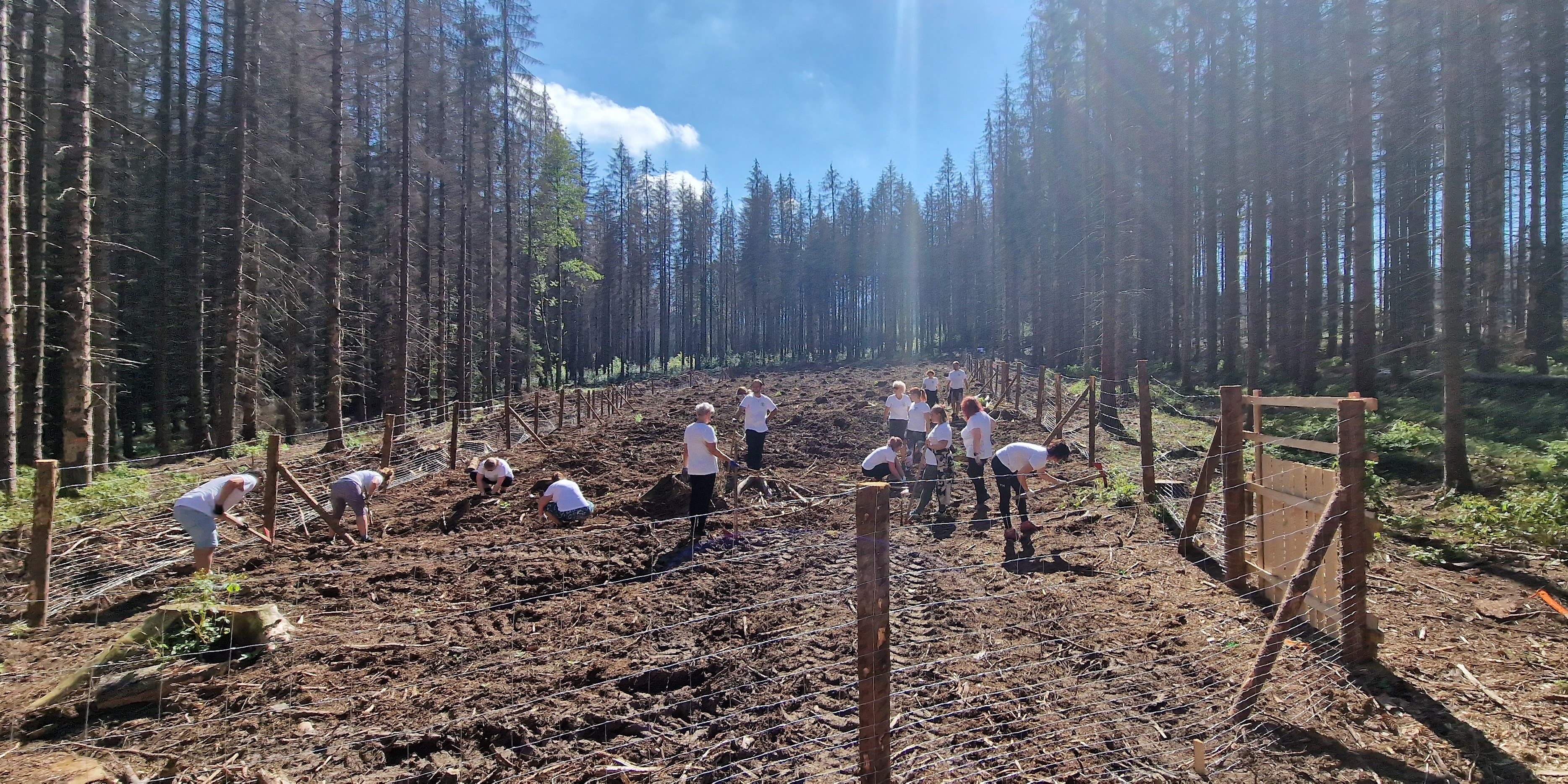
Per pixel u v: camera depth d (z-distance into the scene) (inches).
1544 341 542.6
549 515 316.2
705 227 2256.4
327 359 675.4
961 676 156.9
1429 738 125.0
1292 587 141.3
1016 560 243.4
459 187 932.0
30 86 461.1
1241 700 136.1
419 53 726.5
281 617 188.4
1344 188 662.5
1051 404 657.6
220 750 135.6
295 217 764.6
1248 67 727.7
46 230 545.0
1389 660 154.3
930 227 2303.2
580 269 1437.0
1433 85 438.0
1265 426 525.0
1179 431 540.1
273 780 124.7
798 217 2379.4
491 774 128.1
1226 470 211.0
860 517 99.3
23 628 193.8
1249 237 861.2
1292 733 129.6
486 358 1071.6
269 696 155.6
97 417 522.6
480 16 913.5
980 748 128.6
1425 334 677.3
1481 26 358.9
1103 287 735.1
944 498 317.7
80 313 393.4
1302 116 642.2
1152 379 921.5
